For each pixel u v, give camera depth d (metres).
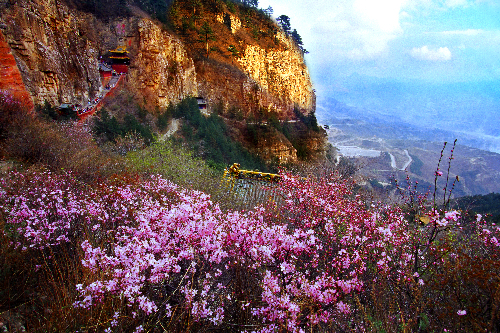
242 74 73.38
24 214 4.36
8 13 26.95
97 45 50.62
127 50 50.94
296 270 4.08
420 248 4.96
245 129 59.44
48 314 3.31
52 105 29.52
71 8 50.16
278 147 55.72
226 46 77.56
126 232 4.69
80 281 3.53
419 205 5.43
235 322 3.72
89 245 3.47
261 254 4.04
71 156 11.29
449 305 3.58
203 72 68.25
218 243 3.93
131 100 43.94
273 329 3.27
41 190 5.46
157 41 52.03
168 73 53.84
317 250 4.95
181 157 16.62
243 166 39.09
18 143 10.54
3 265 3.62
